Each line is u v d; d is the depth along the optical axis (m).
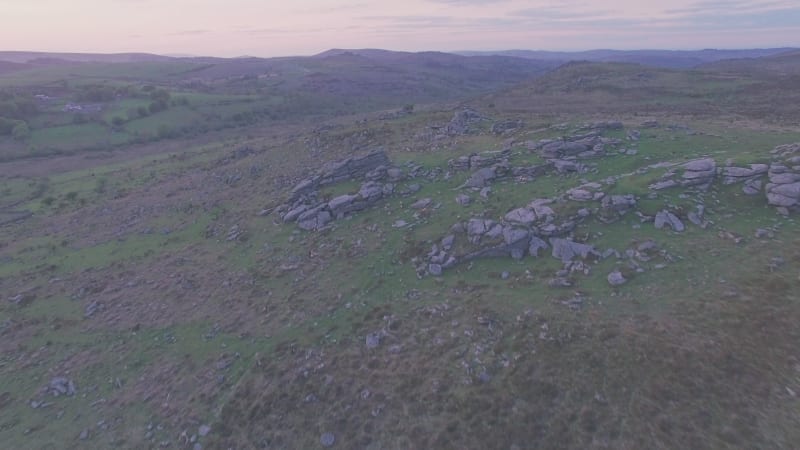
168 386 32.06
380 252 41.16
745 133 54.53
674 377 23.53
